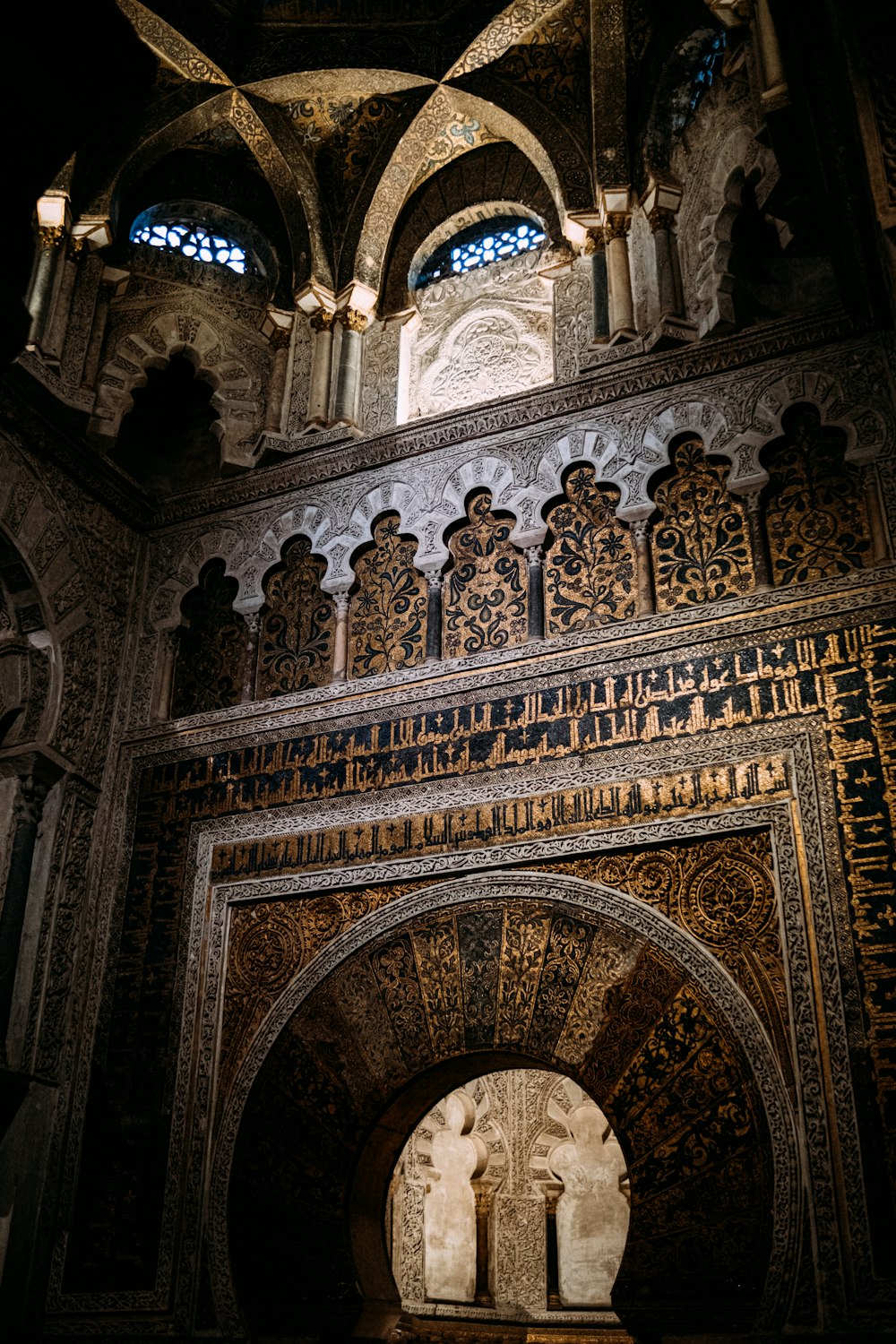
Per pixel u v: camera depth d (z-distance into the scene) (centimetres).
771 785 664
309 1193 690
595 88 841
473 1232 1055
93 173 881
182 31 876
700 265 798
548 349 870
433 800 747
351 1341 661
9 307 311
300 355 912
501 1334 991
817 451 739
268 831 788
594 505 792
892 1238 561
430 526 830
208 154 957
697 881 666
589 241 844
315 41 905
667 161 830
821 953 620
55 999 777
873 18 548
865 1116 585
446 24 900
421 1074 695
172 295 932
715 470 763
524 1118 1098
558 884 695
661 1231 609
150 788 839
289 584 870
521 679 754
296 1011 733
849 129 599
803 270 810
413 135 909
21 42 311
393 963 722
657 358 796
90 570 871
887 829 630
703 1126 620
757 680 691
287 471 892
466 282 917
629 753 706
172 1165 720
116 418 880
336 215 931
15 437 826
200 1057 743
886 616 674
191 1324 679
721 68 806
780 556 725
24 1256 717
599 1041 658
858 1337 549
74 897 807
